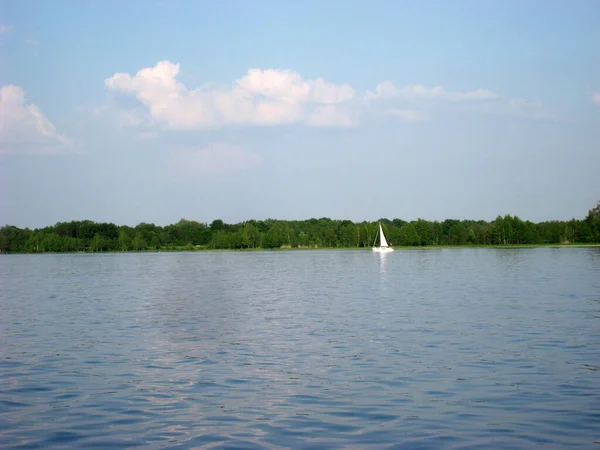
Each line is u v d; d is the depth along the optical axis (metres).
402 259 142.88
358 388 20.03
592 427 15.80
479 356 24.70
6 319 38.94
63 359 25.44
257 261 149.62
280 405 18.27
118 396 19.48
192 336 31.09
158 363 24.45
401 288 60.00
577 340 27.91
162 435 15.76
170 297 53.62
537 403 17.97
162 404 18.55
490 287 58.50
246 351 26.75
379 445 14.80
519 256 141.12
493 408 17.58
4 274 99.69
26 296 56.88
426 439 15.16
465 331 31.09
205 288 64.00
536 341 27.84
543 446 14.59
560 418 16.56
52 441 15.45
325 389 19.98
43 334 32.38
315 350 26.70
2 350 27.62
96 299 52.66
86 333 32.56
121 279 82.62
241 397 19.19
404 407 17.84
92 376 22.30
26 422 16.97
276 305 45.66
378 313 39.44
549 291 52.78
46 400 19.14
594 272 79.12
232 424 16.55
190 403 18.61
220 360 24.88
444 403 18.17
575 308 39.84
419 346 27.17
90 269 116.12
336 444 14.91
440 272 87.25
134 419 17.11
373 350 26.44
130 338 30.72
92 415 17.53
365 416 17.06
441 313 38.62
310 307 43.91
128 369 23.41
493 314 37.59
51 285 72.12
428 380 20.92
